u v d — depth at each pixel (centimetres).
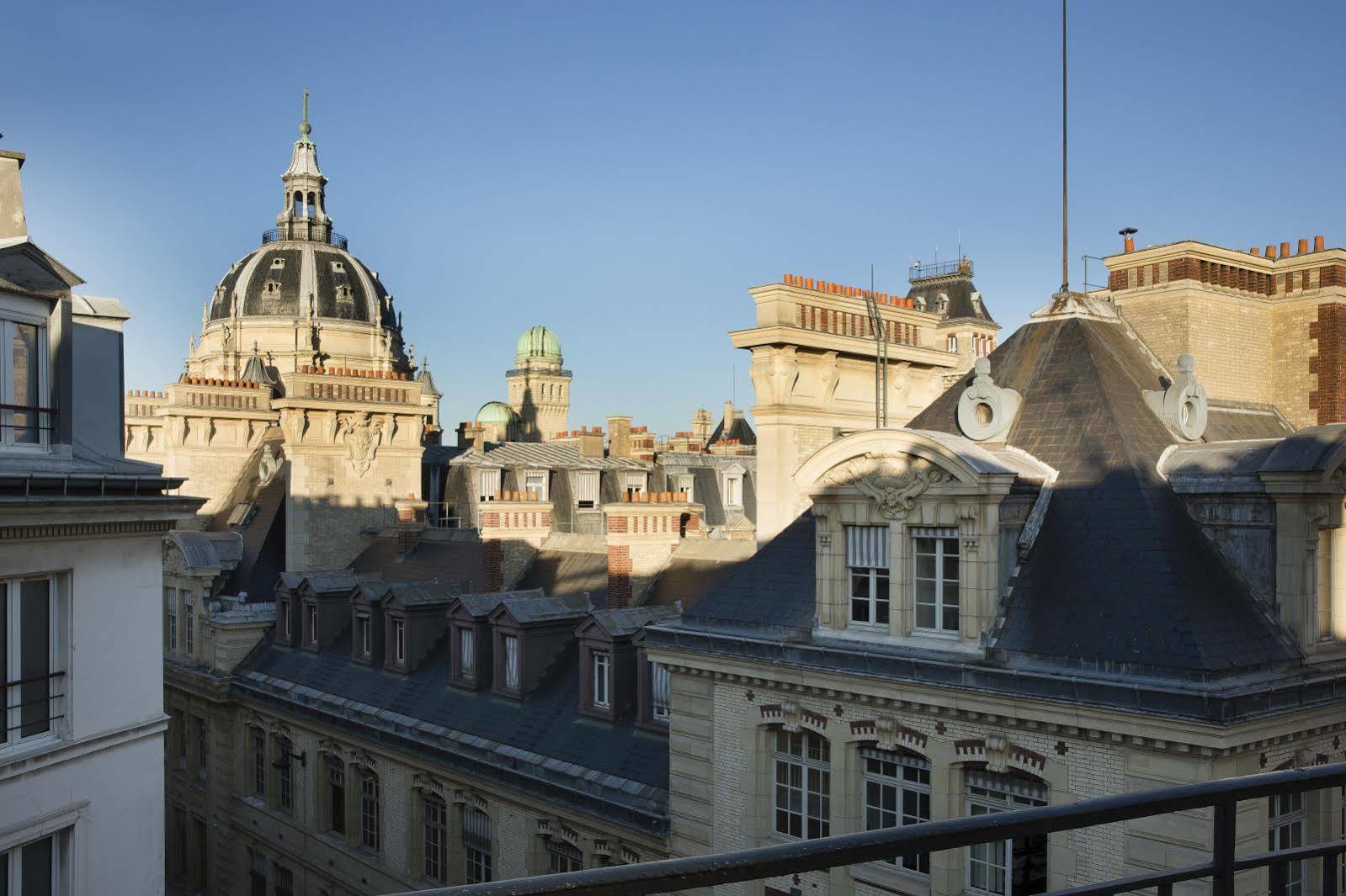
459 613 3572
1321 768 618
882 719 2100
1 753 1667
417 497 5344
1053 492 2175
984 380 2339
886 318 3544
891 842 509
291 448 4928
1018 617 2014
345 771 3769
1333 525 1991
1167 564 1931
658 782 2734
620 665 3034
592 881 454
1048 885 1880
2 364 1777
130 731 1877
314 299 12975
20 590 1717
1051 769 1869
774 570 2484
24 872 1717
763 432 3294
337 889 3781
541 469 7319
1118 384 2331
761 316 3297
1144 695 1734
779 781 2339
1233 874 591
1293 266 2880
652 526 3550
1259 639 1880
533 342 17162
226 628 4519
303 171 13712
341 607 4347
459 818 3303
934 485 2059
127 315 2122
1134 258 2852
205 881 4650
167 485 1920
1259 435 2688
